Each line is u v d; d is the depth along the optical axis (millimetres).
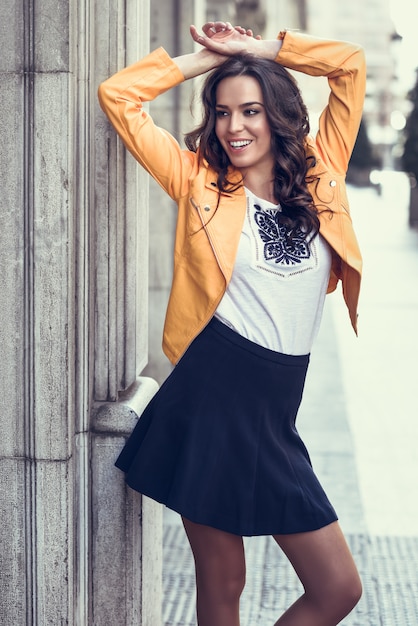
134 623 3059
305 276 2656
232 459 2607
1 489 2857
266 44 2857
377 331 10430
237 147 2672
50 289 2764
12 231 2766
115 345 3016
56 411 2803
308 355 2750
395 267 15391
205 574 2715
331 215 2719
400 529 4766
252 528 2598
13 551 2873
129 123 2703
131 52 2914
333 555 2604
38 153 2723
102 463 2984
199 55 2811
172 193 2779
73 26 2707
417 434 6438
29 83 2705
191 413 2633
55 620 2875
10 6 2686
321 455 5949
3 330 2803
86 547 2996
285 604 3871
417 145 20656
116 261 2982
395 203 31719
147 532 3117
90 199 2900
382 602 3910
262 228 2662
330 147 2857
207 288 2635
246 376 2619
